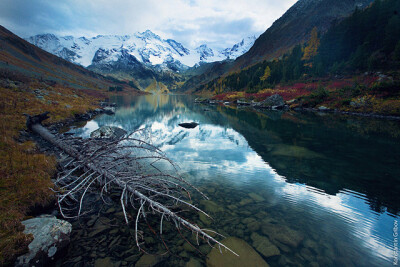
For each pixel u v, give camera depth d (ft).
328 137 54.90
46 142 37.58
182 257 13.65
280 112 128.06
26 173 20.95
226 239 15.35
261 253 13.94
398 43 166.91
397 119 82.99
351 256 13.67
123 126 73.51
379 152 40.78
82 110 97.35
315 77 238.07
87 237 15.25
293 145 46.37
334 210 19.58
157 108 169.99
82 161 24.86
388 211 19.38
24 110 59.62
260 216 18.47
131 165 29.43
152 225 17.07
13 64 270.67
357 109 107.45
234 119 97.55
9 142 28.81
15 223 13.88
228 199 21.61
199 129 69.00
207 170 30.27
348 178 27.68
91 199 20.88
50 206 18.21
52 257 12.82
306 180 26.89
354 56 214.90
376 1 248.93
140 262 13.12
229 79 525.34
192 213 18.81
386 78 130.11
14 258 11.60
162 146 44.75
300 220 17.90
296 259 13.44
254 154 39.01
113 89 653.30
